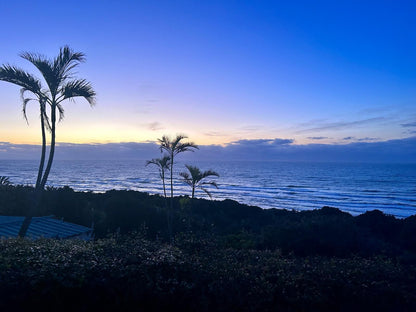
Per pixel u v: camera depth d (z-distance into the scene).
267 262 4.88
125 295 3.67
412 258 9.17
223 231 17.58
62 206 16.88
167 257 4.40
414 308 3.88
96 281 3.67
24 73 9.05
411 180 98.56
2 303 3.37
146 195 25.42
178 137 17.11
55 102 9.66
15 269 3.69
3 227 12.58
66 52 9.50
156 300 3.69
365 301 3.92
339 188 76.31
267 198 58.00
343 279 4.22
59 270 3.71
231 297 3.73
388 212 43.41
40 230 12.88
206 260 4.77
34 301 3.44
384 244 12.80
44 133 9.93
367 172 145.50
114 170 156.88
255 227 19.98
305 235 11.81
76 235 13.09
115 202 18.47
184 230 16.50
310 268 4.58
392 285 4.11
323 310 3.81
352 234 12.54
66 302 3.56
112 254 4.59
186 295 3.74
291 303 3.78
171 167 17.47
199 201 26.30
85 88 9.52
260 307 3.71
